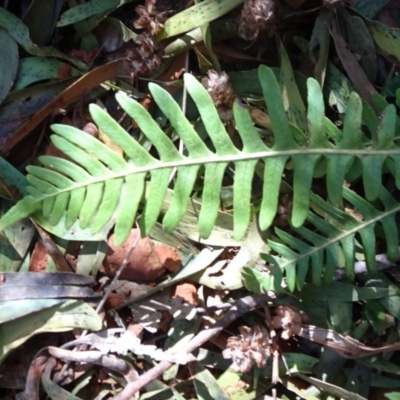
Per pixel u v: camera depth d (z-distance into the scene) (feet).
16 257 1.06
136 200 0.86
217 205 0.87
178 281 1.06
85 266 1.05
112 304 1.06
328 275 0.95
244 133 0.87
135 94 1.08
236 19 1.03
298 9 1.02
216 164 0.87
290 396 1.05
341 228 0.94
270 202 0.87
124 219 0.86
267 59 1.08
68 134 0.87
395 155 0.89
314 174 0.93
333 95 1.04
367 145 0.93
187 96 1.07
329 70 1.05
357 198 0.94
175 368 1.05
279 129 0.86
